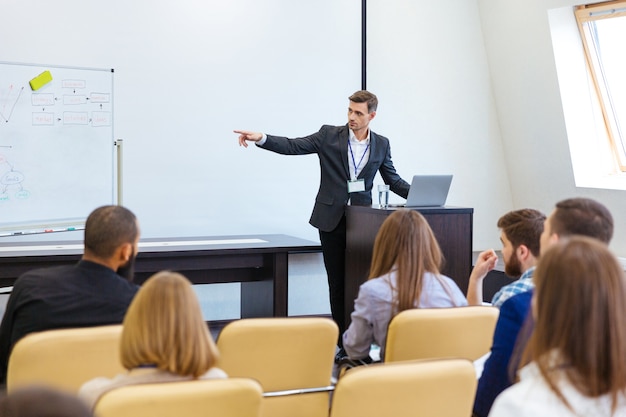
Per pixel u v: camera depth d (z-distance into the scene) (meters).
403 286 2.59
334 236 4.67
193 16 5.46
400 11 6.32
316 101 5.89
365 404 1.78
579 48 5.97
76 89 4.95
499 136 6.78
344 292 4.71
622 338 1.24
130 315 1.56
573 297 1.25
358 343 2.72
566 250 1.29
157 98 5.40
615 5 5.53
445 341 2.37
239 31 5.61
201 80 5.52
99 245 2.30
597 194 5.96
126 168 5.34
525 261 2.46
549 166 6.35
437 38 6.46
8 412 0.67
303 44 5.82
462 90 6.59
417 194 4.06
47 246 4.50
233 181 5.68
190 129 5.52
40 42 5.01
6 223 4.67
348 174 4.59
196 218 5.58
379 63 6.28
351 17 5.96
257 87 5.70
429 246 2.65
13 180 4.70
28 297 2.24
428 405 1.83
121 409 1.48
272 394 2.25
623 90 5.97
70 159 4.92
